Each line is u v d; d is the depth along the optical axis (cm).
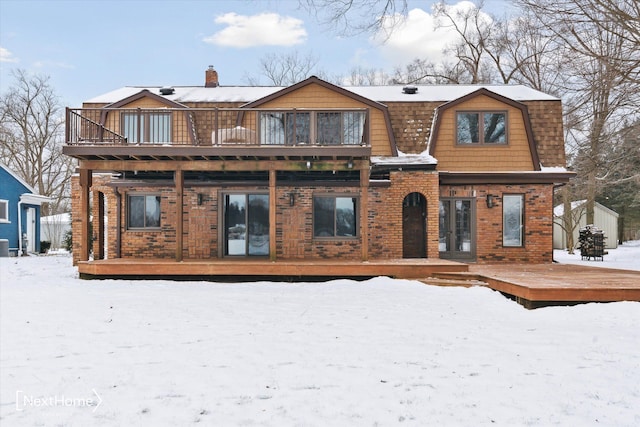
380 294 924
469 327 664
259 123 1348
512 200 1472
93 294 921
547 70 2831
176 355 522
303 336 608
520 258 1448
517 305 830
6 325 661
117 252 1425
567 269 1207
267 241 1433
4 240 2150
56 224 3362
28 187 2467
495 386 430
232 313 752
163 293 938
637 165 2205
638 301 812
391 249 1407
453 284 1027
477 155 1471
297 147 1139
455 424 351
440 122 1480
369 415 367
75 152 1133
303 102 1483
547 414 370
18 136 3766
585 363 498
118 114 1488
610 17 1173
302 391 417
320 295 918
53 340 584
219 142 1247
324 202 1427
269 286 1048
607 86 1251
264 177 1438
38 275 1249
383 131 1477
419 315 742
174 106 1485
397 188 1409
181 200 1187
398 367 484
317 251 1412
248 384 433
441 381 443
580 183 2311
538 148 1478
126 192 1438
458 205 1478
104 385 428
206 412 371
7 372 464
